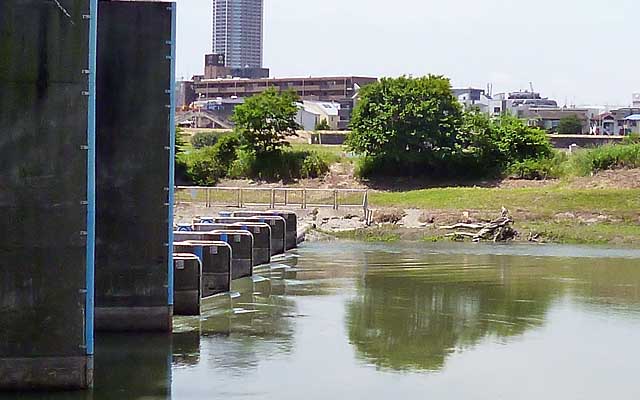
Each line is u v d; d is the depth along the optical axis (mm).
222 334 21828
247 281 31219
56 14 15227
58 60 15258
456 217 51562
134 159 20625
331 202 57812
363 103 68875
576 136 95312
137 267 20875
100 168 20578
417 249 43469
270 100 69688
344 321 24094
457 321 24438
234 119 70688
